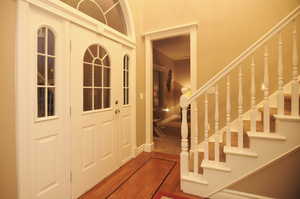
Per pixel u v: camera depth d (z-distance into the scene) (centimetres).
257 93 233
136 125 299
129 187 200
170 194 184
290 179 149
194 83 274
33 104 140
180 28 284
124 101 275
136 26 298
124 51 267
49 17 153
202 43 269
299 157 145
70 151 175
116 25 268
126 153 274
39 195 146
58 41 163
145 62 323
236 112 245
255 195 160
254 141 157
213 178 173
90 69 205
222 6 256
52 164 158
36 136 143
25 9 132
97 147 212
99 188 199
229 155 166
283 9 221
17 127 129
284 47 220
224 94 254
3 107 123
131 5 284
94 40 204
